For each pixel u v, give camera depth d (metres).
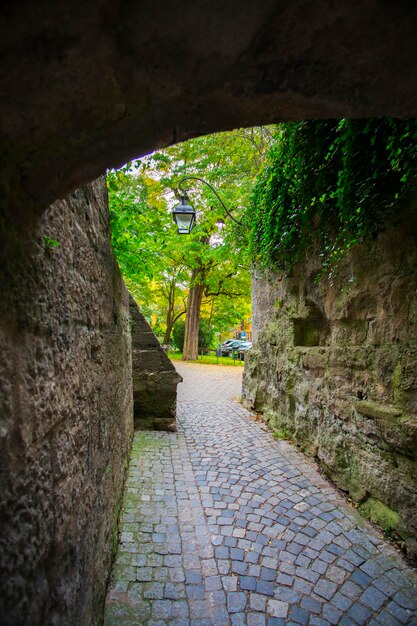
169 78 0.74
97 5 0.56
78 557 1.20
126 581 1.93
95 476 1.55
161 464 3.59
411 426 2.20
